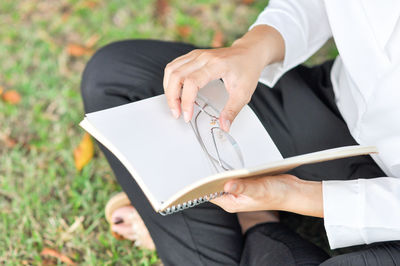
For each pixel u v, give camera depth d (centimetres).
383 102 110
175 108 106
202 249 124
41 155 186
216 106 111
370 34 112
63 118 197
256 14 236
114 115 104
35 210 170
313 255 119
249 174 85
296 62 133
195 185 82
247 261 124
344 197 105
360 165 128
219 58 109
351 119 127
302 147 134
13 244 162
